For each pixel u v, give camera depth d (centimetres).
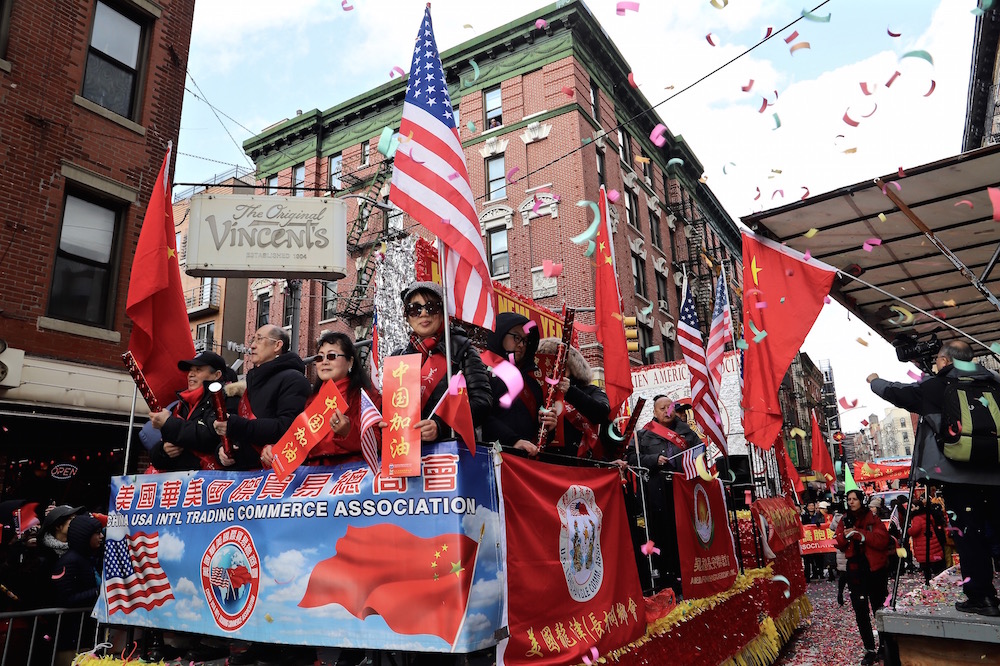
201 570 334
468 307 318
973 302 644
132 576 365
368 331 2050
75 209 956
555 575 319
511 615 280
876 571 662
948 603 425
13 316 848
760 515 720
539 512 321
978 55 1844
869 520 681
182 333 451
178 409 425
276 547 311
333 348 339
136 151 1036
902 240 553
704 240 2700
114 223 1009
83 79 983
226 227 930
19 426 836
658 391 1410
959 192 477
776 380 550
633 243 2130
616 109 2206
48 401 854
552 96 1897
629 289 2028
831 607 1036
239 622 313
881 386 429
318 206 968
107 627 379
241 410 395
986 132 2039
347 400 337
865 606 666
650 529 533
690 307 676
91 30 1005
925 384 404
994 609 376
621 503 417
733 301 2705
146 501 369
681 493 496
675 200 2569
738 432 1298
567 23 1914
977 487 394
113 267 991
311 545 300
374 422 284
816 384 4825
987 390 382
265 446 339
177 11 1145
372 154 2225
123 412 935
